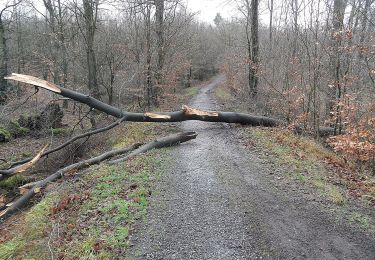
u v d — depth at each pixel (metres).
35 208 8.08
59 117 19.62
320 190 7.92
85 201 7.83
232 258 5.59
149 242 6.10
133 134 14.62
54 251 6.05
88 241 6.10
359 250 5.73
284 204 7.36
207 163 10.22
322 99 14.63
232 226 6.52
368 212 6.91
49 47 27.69
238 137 13.21
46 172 12.78
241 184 8.48
